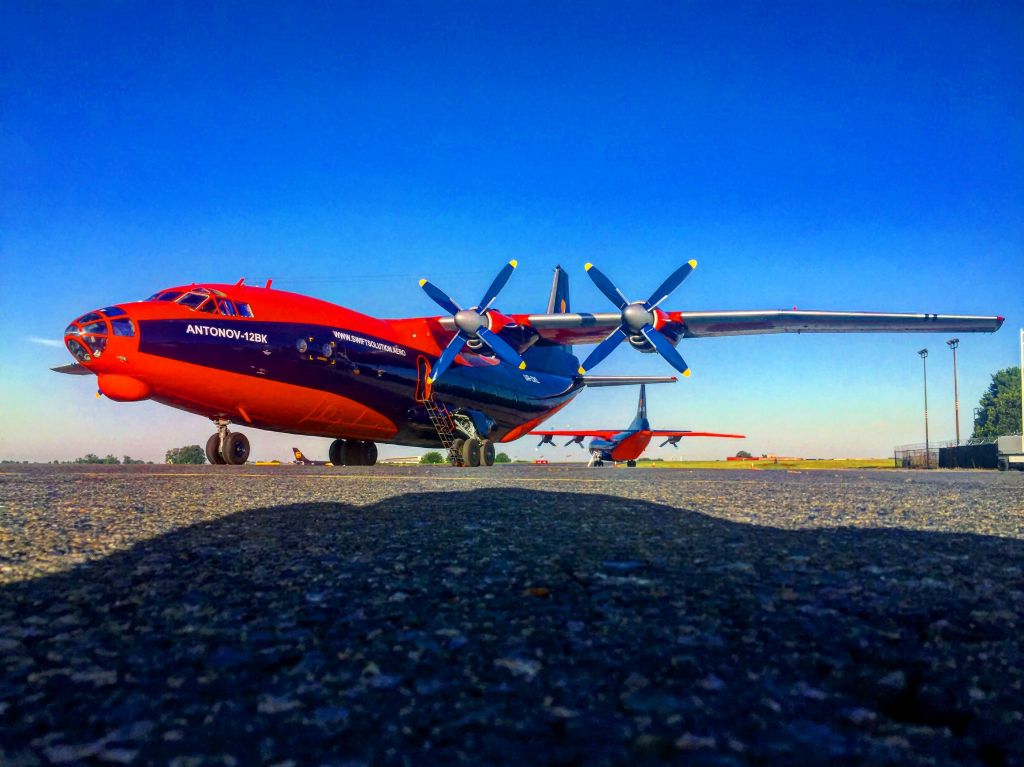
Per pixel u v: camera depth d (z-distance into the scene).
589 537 2.92
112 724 1.03
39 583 2.02
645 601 1.81
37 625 1.58
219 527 3.23
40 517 3.61
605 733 1.01
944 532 3.11
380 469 12.44
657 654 1.38
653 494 5.36
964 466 37.62
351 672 1.27
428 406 17.61
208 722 1.04
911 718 1.07
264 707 1.10
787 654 1.38
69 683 1.21
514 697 1.15
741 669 1.29
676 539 2.87
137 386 12.29
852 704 1.13
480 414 19.12
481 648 1.42
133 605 1.76
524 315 17.69
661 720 1.06
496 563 2.33
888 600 1.82
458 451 18.59
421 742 0.97
